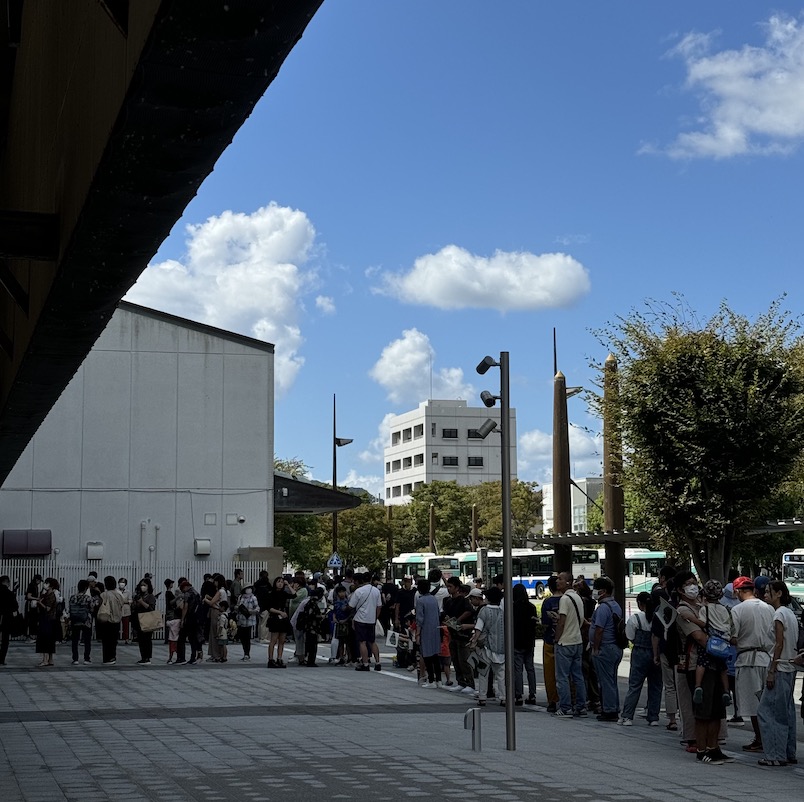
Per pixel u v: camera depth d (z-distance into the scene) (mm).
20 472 37812
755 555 47062
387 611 33438
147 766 11250
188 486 39188
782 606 12102
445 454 166625
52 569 36562
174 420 39344
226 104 5238
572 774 10875
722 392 24859
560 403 35000
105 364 38969
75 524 38125
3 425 15945
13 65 12562
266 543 39594
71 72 8016
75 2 7961
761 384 25125
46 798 9461
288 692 19125
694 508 25109
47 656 24734
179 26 4445
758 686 12391
